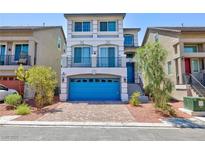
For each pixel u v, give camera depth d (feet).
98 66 67.56
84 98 66.18
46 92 50.19
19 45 72.13
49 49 82.53
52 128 30.22
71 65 68.33
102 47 69.92
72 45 69.72
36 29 70.13
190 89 60.80
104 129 29.81
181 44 66.59
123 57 66.59
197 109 41.60
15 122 33.35
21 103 51.13
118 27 70.44
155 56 43.32
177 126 31.83
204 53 66.44
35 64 71.10
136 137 25.46
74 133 27.22
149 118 37.63
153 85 43.88
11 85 65.00
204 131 29.09
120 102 60.29
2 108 46.85
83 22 71.41
